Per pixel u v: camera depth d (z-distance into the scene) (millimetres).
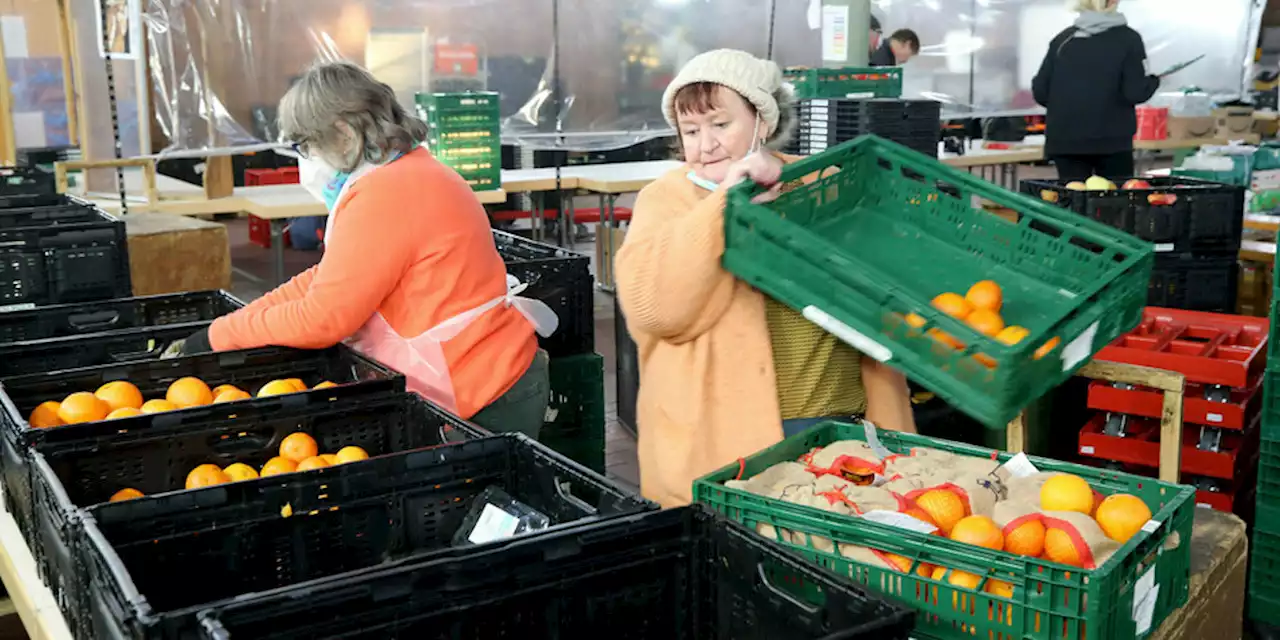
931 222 2473
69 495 2049
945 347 1741
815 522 1760
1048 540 1714
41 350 2689
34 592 1860
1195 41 10375
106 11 5465
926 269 2350
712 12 7734
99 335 2750
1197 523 2164
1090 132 6039
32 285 3428
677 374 2254
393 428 2381
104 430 2072
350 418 2336
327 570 1871
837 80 5285
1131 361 3404
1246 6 10117
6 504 2238
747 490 1891
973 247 2420
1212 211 4199
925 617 1668
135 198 6055
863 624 1247
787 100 2312
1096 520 1802
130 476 2117
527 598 1471
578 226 10695
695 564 1584
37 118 6312
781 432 2221
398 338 2645
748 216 2027
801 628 1425
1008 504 1811
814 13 8055
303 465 2123
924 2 8883
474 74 7090
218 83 6059
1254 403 3404
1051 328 1729
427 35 6852
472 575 1425
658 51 7652
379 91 2602
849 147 2445
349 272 2545
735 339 2219
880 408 2391
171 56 5914
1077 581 1550
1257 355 3365
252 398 2234
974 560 1624
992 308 2143
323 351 2680
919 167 2463
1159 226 4195
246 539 1794
